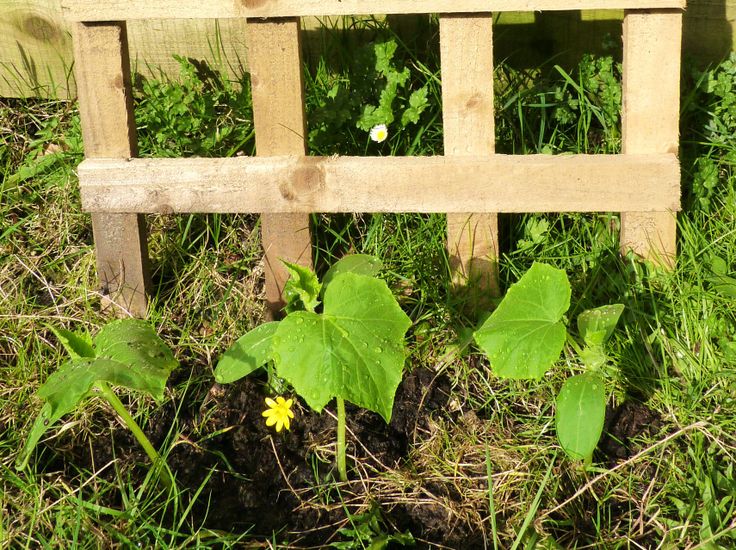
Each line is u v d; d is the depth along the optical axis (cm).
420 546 88
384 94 110
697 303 100
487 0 99
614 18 115
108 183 106
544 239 107
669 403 96
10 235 115
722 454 92
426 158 103
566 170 102
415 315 104
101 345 86
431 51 117
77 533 85
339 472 93
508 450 94
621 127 108
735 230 104
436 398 99
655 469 92
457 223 104
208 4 102
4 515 89
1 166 121
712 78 111
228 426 98
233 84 122
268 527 90
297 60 102
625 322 101
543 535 88
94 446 96
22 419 97
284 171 104
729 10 115
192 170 105
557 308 88
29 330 105
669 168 101
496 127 114
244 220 114
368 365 84
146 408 98
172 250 112
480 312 104
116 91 105
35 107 125
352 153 113
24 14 123
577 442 87
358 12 101
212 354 104
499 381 100
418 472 94
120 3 102
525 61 118
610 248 105
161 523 87
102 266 108
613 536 88
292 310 102
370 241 109
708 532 86
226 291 109
